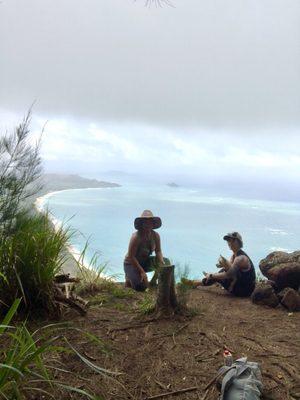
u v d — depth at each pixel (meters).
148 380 2.60
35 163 3.84
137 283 5.30
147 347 3.07
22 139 3.77
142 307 3.89
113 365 2.75
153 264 5.43
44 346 2.20
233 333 3.49
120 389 2.47
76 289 4.53
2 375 1.94
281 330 3.66
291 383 2.61
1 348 2.75
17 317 3.40
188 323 3.62
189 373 2.71
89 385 2.47
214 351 3.07
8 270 3.41
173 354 2.98
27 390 2.28
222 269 5.62
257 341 3.33
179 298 4.02
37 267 3.45
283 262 5.30
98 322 3.51
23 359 2.30
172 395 2.44
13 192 3.62
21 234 3.56
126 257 5.53
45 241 3.64
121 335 3.26
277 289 5.06
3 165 3.65
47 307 3.49
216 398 2.41
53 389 2.36
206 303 4.65
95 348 2.97
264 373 2.72
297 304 4.40
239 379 2.38
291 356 3.04
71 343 3.02
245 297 5.06
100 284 4.84
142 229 5.59
